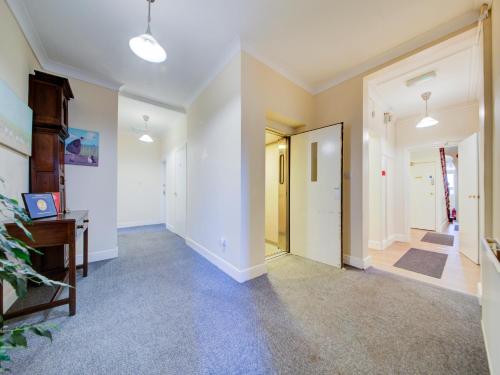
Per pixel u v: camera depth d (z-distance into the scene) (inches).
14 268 27.0
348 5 69.4
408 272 97.7
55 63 98.8
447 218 245.4
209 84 112.0
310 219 115.0
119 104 139.9
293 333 56.1
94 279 88.7
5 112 62.2
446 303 70.8
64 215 77.5
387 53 93.1
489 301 46.1
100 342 52.3
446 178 242.5
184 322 60.5
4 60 63.4
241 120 87.7
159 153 238.1
